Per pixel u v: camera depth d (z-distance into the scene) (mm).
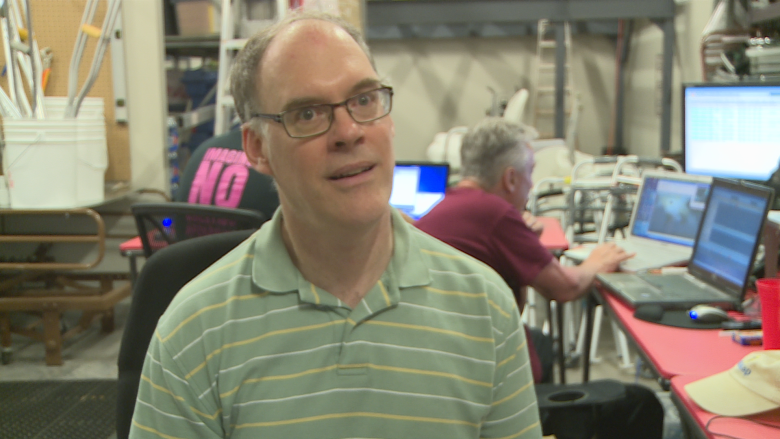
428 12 6730
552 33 8008
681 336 1656
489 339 929
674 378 1388
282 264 905
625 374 3213
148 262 1206
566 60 7777
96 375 3268
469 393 910
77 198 3422
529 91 8273
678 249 2449
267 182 1960
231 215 1821
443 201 2064
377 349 886
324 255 889
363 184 848
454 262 971
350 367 875
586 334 2473
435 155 6758
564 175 4531
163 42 3900
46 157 3215
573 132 6703
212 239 1233
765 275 1946
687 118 2686
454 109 8383
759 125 2480
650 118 6895
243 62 905
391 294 903
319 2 3367
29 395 3035
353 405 873
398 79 8359
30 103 3523
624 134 8031
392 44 8297
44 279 3816
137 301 1194
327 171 833
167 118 4008
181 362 873
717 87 2572
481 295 942
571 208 3408
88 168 3480
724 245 1938
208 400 875
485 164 2076
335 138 829
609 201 3188
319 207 845
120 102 3883
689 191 2449
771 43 2895
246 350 873
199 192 2027
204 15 4398
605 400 1557
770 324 1437
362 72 847
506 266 1987
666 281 2057
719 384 1267
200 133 4699
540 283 2004
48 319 3381
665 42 6078
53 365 3398
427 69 8328
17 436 2645
